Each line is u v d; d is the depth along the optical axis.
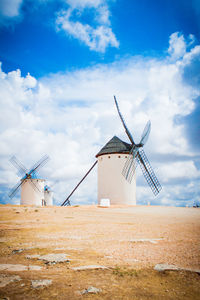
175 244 9.39
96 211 28.50
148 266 6.54
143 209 32.19
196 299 4.68
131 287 5.18
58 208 32.16
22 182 57.28
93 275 5.80
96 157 51.06
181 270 6.16
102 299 4.55
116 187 45.69
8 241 10.06
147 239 10.38
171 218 20.86
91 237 10.97
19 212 23.22
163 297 4.73
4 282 5.21
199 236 11.34
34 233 12.09
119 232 12.54
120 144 48.16
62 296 4.62
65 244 9.39
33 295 4.61
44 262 6.84
